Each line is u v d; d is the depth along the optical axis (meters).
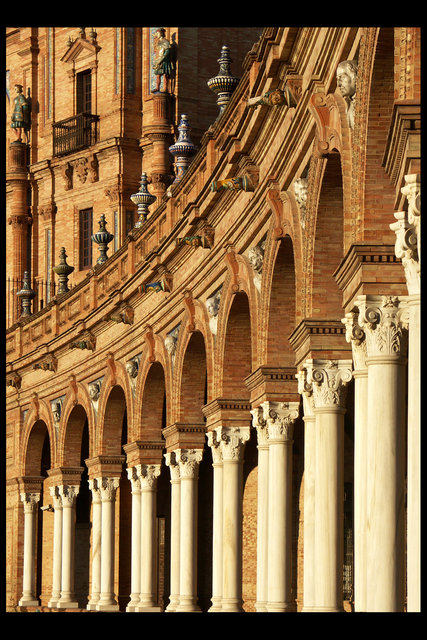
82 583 100.25
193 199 61.66
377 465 30.98
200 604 77.75
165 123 97.00
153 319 70.62
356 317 32.94
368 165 31.94
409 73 26.91
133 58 104.50
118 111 104.19
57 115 112.19
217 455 56.91
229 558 55.19
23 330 101.94
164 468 87.25
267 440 49.09
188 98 97.56
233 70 98.75
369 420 31.45
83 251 109.31
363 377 33.00
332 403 39.78
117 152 104.06
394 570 30.44
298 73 40.56
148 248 72.06
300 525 60.75
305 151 40.47
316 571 39.25
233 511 55.44
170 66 92.81
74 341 87.75
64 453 92.06
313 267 39.88
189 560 63.88
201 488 79.06
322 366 39.84
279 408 47.75
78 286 87.31
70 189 110.38
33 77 115.81
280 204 44.75
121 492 91.81
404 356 31.61
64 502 91.75
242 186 47.81
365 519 32.22
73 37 109.88
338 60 34.91
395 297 31.61
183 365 64.38
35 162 114.75
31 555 101.56
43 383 97.00
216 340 57.12
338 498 39.50
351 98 34.06
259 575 49.38
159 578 86.31
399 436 31.19
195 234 59.38
